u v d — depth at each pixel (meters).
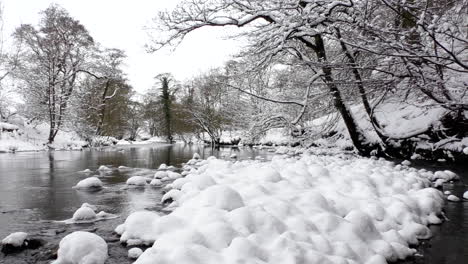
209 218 3.73
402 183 6.27
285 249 3.09
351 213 4.07
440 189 7.42
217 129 39.91
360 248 3.51
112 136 44.28
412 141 14.11
